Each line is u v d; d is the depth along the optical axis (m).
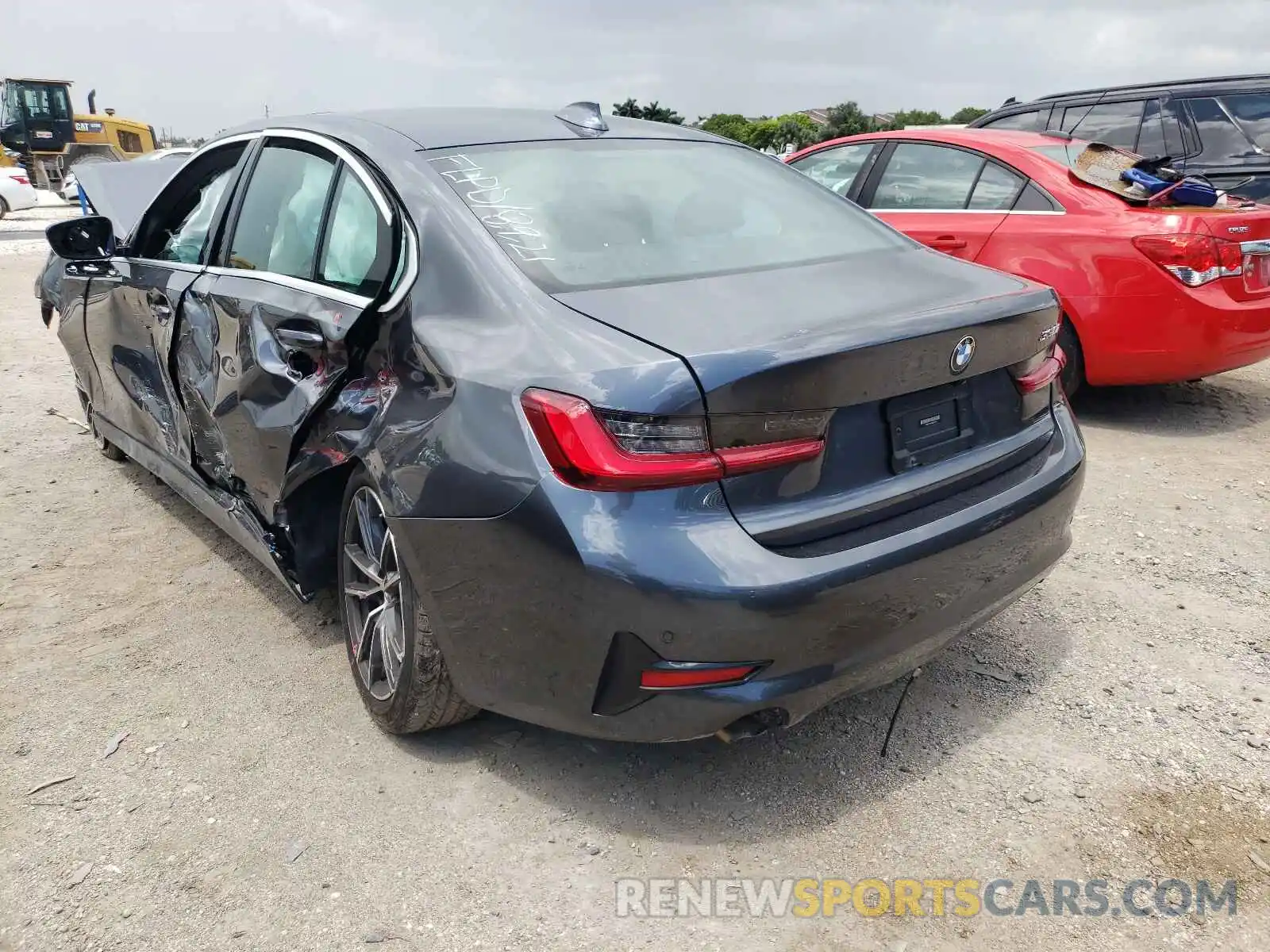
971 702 2.96
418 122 3.04
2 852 2.43
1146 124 7.41
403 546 2.44
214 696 3.10
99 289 4.41
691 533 2.03
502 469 2.17
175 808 2.58
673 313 2.25
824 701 2.24
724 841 2.42
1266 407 5.90
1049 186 5.44
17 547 4.25
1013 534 2.46
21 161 28.36
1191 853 2.34
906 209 6.09
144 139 30.16
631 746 2.79
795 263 2.71
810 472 2.15
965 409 2.46
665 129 3.42
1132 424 5.59
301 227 3.13
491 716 2.95
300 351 2.90
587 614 2.08
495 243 2.51
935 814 2.49
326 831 2.48
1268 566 3.78
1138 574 3.75
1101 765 2.66
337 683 3.16
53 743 2.87
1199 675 3.08
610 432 2.04
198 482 3.87
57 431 5.96
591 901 2.24
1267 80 6.98
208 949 2.13
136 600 3.75
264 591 3.81
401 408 2.50
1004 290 2.59
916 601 2.27
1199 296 4.95
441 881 2.31
